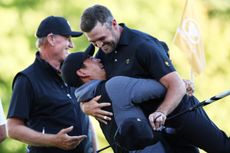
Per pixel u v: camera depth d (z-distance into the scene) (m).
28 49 24.48
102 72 13.55
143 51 13.27
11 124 14.69
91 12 13.30
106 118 13.27
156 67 13.20
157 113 13.00
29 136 14.57
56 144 14.48
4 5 24.72
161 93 13.20
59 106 14.83
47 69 14.91
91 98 13.38
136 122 12.98
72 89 15.09
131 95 13.12
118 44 13.44
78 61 13.51
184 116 13.41
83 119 15.07
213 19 28.42
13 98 14.80
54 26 15.02
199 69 15.83
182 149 13.73
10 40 24.48
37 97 14.77
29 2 24.86
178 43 15.71
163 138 13.50
